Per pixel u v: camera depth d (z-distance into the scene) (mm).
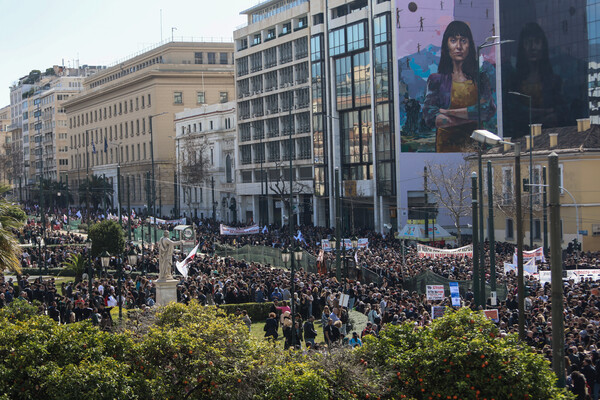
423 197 78438
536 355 13047
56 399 12047
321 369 13312
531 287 32719
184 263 35531
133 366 13227
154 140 133250
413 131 78250
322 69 87438
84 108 167250
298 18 94438
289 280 34312
